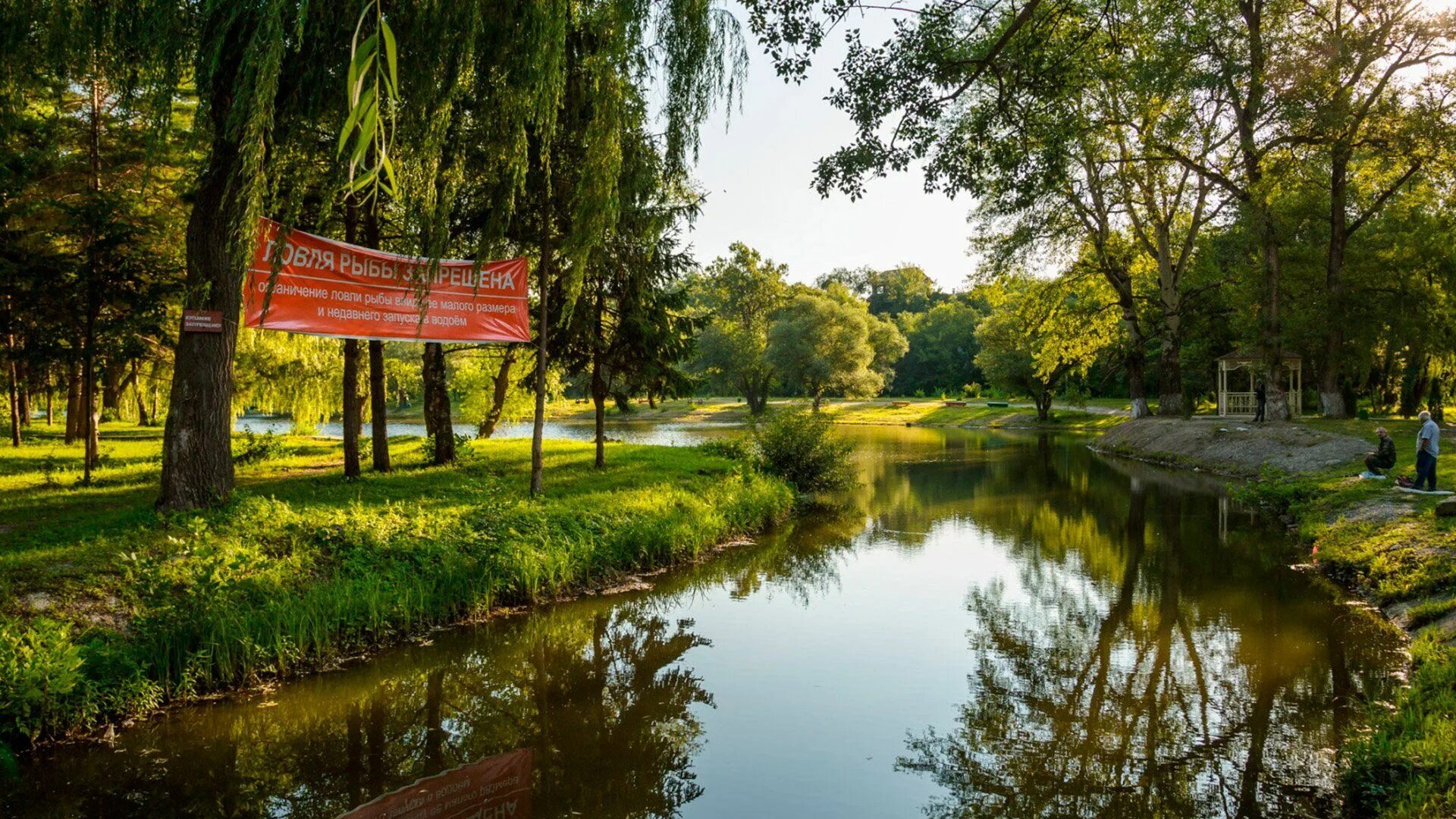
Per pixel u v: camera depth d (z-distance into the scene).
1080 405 60.91
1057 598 12.53
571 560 12.43
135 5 10.12
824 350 67.31
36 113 18.30
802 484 23.88
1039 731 7.68
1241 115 24.72
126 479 15.70
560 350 19.78
